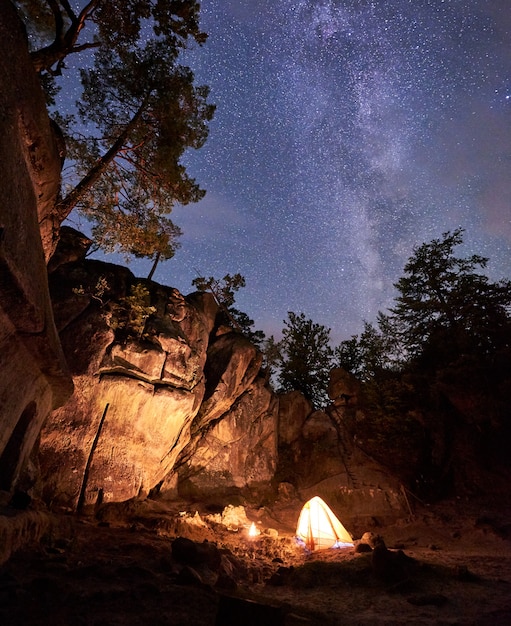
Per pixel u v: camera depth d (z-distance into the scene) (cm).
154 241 1720
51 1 1320
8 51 716
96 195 1627
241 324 2772
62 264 1727
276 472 2303
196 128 1734
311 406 2647
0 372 801
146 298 1856
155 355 1669
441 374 2323
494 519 1803
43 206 1165
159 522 1445
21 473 1166
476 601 830
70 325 1576
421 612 767
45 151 963
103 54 1631
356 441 2423
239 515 1733
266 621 510
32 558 786
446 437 2322
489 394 2269
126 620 570
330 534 1443
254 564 1109
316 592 912
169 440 1709
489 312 2458
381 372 2680
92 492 1451
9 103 721
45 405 1131
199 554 954
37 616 552
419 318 2688
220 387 2088
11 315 757
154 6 1490
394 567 970
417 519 1914
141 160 1680
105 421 1545
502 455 2188
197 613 626
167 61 1634
